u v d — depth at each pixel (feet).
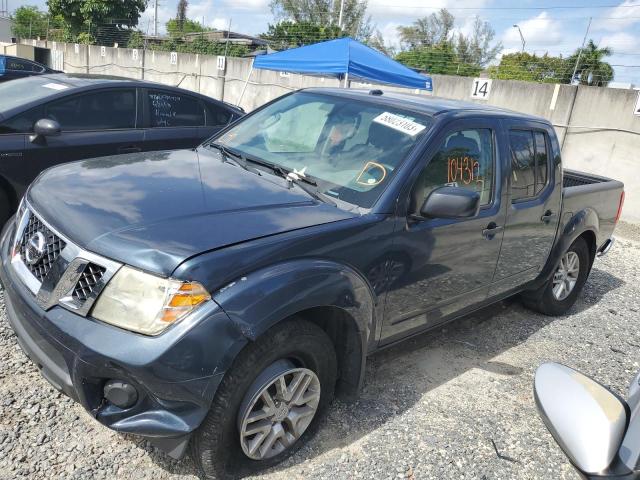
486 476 9.43
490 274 12.55
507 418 11.21
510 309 17.01
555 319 16.71
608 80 42.32
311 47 35.63
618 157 33.14
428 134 10.51
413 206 9.99
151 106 19.16
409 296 10.48
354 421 10.32
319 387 9.05
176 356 6.95
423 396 11.51
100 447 8.75
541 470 9.80
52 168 10.65
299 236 8.31
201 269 7.22
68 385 7.45
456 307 12.12
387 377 12.06
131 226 7.77
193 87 62.08
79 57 81.46
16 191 15.70
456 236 10.93
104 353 6.96
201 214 8.32
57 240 8.01
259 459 8.55
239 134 12.73
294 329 8.18
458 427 10.65
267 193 9.55
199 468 8.21
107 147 17.71
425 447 9.90
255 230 8.16
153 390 7.01
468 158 11.30
